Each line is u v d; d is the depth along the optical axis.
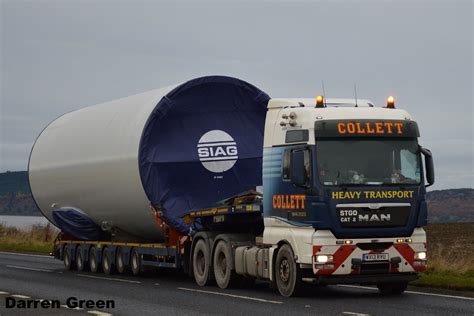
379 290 23.62
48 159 38.53
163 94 29.70
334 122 21.77
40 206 40.31
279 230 22.73
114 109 33.44
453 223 76.38
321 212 21.30
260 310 18.95
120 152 30.70
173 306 20.09
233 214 25.61
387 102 23.08
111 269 33.75
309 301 20.94
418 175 22.05
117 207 31.94
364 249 21.48
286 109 22.84
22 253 50.84
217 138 29.75
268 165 23.36
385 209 21.58
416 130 22.27
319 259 21.23
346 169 21.61
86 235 35.72
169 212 29.05
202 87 29.61
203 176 29.56
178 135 29.56
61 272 35.22
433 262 28.80
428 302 20.38
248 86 29.94
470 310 18.59
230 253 25.36
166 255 29.08
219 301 21.17
